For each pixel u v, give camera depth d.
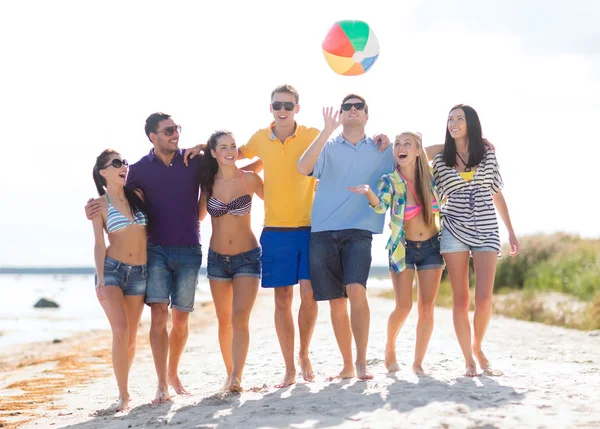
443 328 12.77
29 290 69.25
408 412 4.71
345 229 6.35
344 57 6.80
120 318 6.29
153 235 6.56
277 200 6.68
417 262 6.56
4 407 7.43
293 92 6.69
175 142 6.57
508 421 4.46
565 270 21.50
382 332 11.88
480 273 6.39
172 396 6.79
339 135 6.60
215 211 6.58
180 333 6.90
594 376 6.26
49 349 15.21
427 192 6.41
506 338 11.56
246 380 7.43
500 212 6.78
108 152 6.30
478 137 6.41
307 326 6.67
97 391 8.39
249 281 6.55
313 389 5.90
